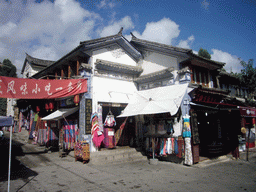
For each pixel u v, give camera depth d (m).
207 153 11.92
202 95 10.05
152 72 12.30
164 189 6.09
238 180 7.07
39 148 14.17
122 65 11.89
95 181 6.89
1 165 9.34
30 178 7.25
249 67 15.81
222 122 12.11
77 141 10.56
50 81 9.38
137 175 7.68
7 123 5.79
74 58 11.38
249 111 10.59
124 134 12.61
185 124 9.33
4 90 8.20
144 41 12.20
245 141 14.29
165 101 9.40
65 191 5.93
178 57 10.70
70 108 11.89
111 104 11.50
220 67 12.14
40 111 15.45
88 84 10.54
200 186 6.38
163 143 10.05
